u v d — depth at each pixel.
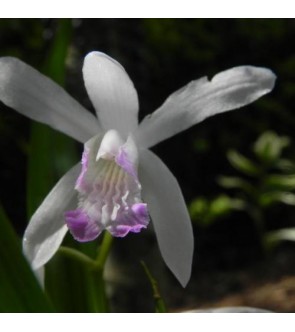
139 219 0.14
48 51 0.18
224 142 0.46
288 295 0.29
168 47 0.46
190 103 0.14
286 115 0.46
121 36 0.25
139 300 0.21
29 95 0.14
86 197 0.15
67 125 0.15
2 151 0.41
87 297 0.16
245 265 0.39
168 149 0.45
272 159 0.39
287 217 0.43
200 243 0.42
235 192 0.45
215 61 0.48
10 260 0.13
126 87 0.14
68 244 0.17
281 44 0.48
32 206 0.16
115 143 0.14
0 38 0.42
